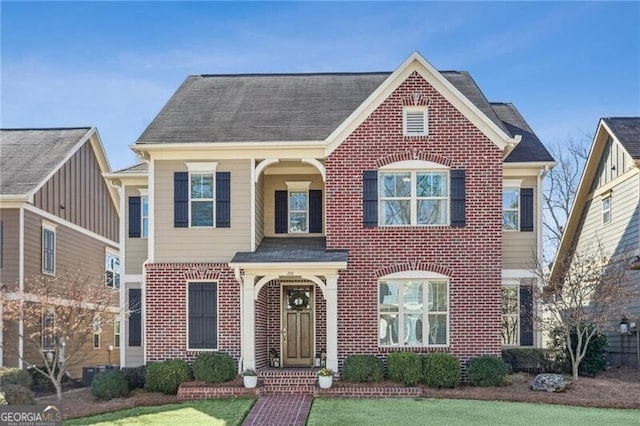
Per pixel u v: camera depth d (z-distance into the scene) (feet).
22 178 75.72
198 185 63.00
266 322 66.13
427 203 61.26
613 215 81.15
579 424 43.09
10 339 68.39
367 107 61.72
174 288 61.62
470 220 60.64
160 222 62.64
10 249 71.10
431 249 60.59
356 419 44.96
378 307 60.39
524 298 68.44
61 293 76.38
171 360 59.41
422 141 61.36
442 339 60.23
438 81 61.57
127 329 69.15
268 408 49.78
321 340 66.23
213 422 45.19
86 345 86.38
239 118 66.59
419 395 53.93
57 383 53.62
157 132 63.87
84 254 90.79
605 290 63.82
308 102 70.08
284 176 68.95
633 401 50.57
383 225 61.05
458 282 60.23
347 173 61.52
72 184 86.89
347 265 59.47
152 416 47.83
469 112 61.36
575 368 59.36
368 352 59.88
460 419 44.65
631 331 74.23
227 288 61.41
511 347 67.67
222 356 58.08
